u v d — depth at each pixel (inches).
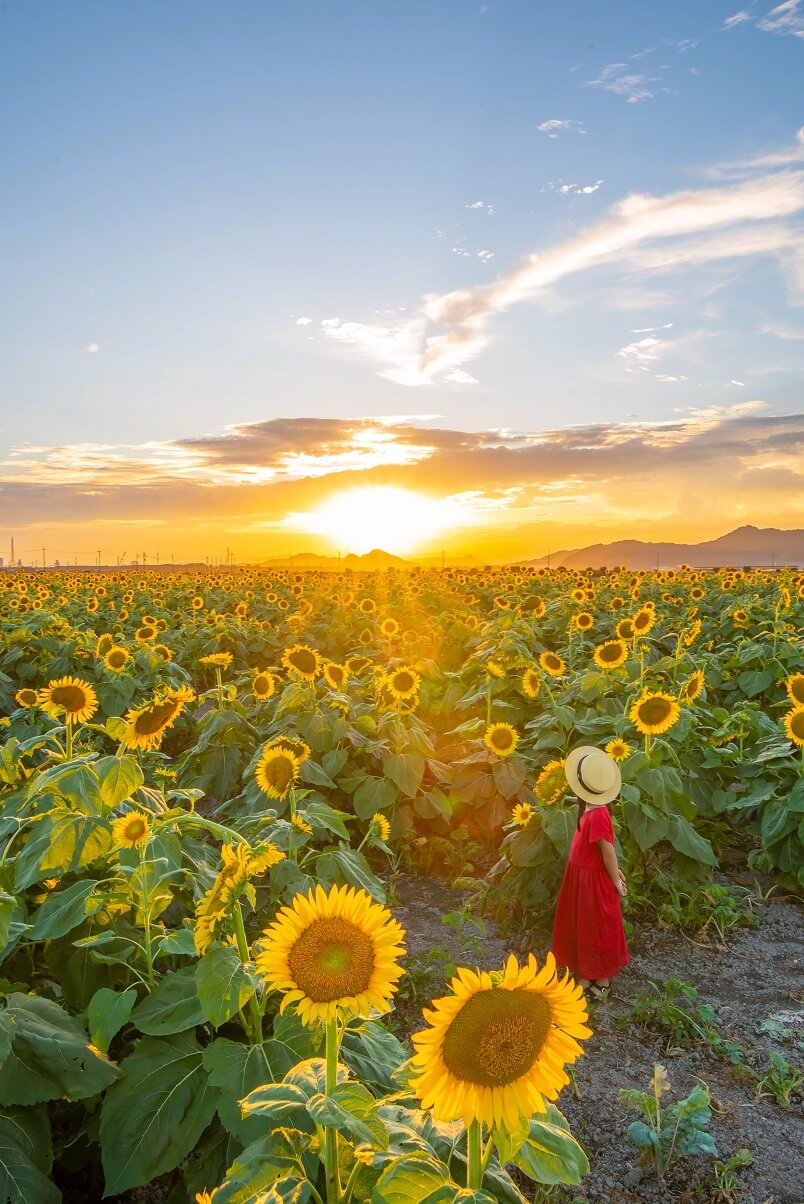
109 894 138.2
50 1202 110.0
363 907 82.8
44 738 171.9
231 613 874.8
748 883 283.1
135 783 142.9
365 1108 82.7
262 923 201.0
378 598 858.1
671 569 1205.1
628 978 223.3
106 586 1307.8
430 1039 68.7
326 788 295.0
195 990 130.7
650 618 394.3
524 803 267.1
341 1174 92.0
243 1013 132.6
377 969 80.9
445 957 227.8
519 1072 68.5
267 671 361.4
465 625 559.5
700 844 245.4
